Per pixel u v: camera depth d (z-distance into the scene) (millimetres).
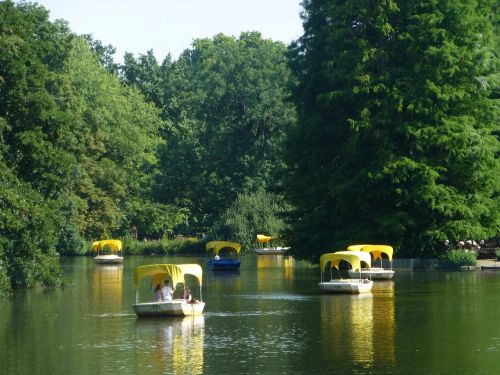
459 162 116500
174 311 71500
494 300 79750
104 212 178500
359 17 117250
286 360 52469
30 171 94688
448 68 114688
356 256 91188
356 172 118562
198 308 72438
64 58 149375
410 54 117000
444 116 115625
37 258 96875
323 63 119812
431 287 92750
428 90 113938
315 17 125250
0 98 92250
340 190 115812
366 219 120938
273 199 198875
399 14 118438
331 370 49625
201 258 175875
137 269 73188
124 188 191625
